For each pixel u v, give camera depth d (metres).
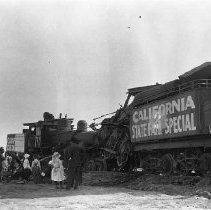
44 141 27.91
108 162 23.91
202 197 10.96
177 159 17.00
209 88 14.88
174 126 16.33
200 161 15.29
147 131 18.84
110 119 23.67
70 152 14.05
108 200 10.54
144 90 21.08
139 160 21.59
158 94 18.22
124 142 21.97
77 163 14.08
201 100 14.72
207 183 13.27
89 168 25.02
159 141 18.34
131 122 20.72
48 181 18.08
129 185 15.93
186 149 16.58
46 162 22.44
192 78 16.00
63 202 10.13
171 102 16.69
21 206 9.41
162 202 9.98
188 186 13.61
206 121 14.62
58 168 14.71
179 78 16.58
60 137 27.22
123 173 19.91
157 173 18.89
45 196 11.77
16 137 30.14
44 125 28.20
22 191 13.34
